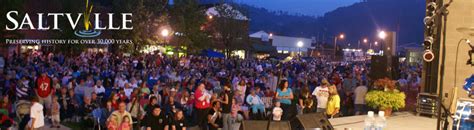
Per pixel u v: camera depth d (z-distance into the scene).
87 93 14.70
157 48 42.94
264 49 70.06
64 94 14.30
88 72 19.55
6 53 28.28
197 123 12.38
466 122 8.16
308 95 12.97
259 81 19.48
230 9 51.03
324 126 8.94
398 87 14.20
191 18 41.56
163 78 19.41
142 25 37.41
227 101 11.80
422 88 13.49
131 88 15.85
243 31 51.44
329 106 12.20
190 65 28.47
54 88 14.29
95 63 24.95
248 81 17.77
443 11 7.09
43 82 13.68
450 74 12.84
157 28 38.25
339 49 88.00
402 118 12.38
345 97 16.86
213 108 12.41
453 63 12.80
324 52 87.62
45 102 13.79
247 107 14.09
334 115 12.49
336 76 20.61
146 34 37.72
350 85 17.27
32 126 11.45
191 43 41.72
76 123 14.23
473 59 12.63
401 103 12.24
